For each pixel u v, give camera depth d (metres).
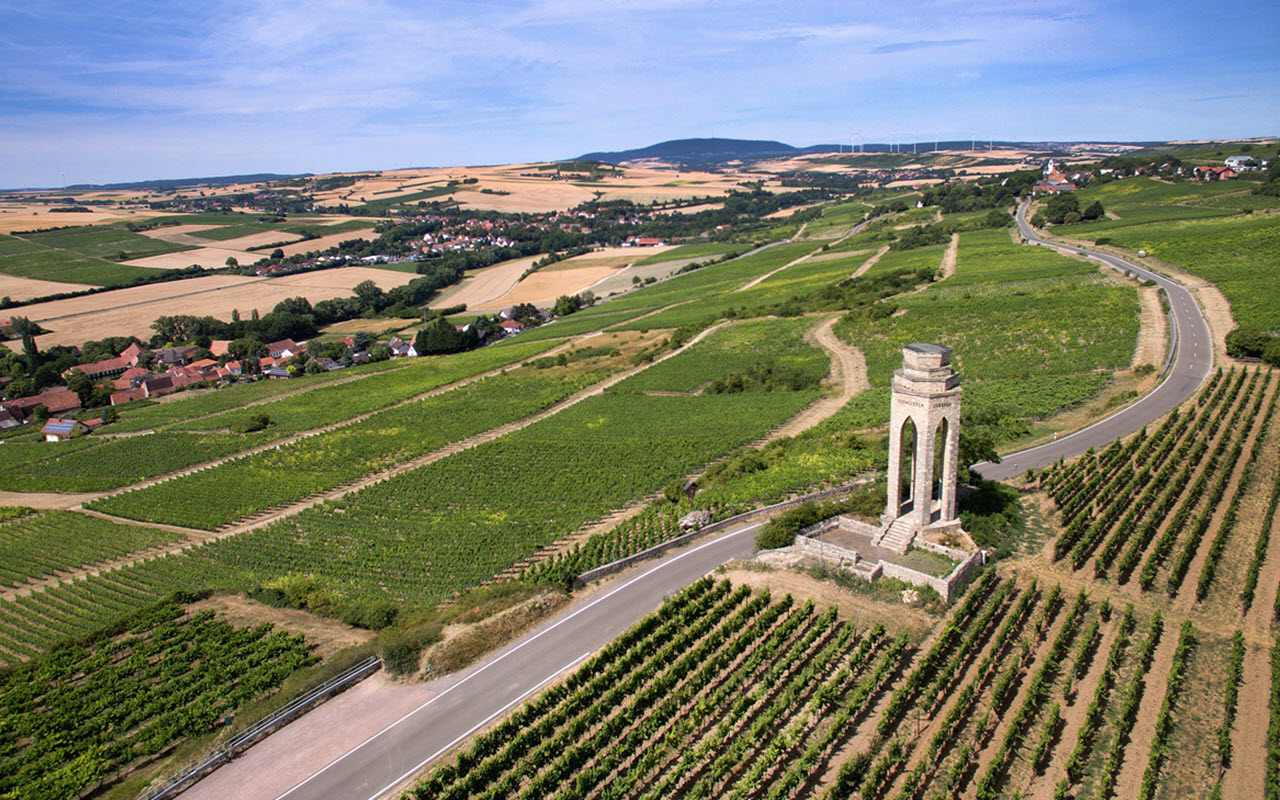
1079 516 56.41
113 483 106.50
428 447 107.12
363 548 73.00
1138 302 120.62
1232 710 38.44
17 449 130.50
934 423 53.75
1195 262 140.25
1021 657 43.12
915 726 39.00
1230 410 77.12
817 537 58.16
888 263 193.38
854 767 35.12
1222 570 50.66
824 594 51.06
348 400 143.88
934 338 122.38
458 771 38.03
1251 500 59.31
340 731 43.12
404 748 41.06
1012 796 33.94
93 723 47.06
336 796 37.88
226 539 78.31
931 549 54.34
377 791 37.97
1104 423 79.44
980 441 65.88
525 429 108.81
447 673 47.62
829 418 94.00
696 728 39.94
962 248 193.38
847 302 157.25
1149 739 37.12
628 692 43.00
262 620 60.41
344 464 104.44
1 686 53.78
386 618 57.00
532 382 142.88
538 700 42.47
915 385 53.44
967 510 59.38
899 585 50.53
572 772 37.91
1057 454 73.06
